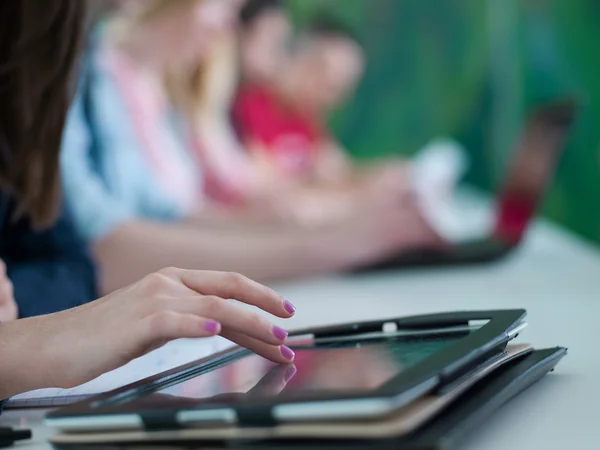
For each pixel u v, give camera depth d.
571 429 0.66
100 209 2.17
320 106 4.50
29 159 1.33
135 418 0.55
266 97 4.20
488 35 5.00
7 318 1.02
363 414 0.50
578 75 4.67
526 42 4.86
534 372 0.78
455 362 0.60
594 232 4.45
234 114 4.07
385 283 2.27
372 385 0.55
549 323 1.30
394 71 4.89
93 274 1.41
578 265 2.46
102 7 3.02
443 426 0.54
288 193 3.55
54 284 1.30
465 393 0.66
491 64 4.98
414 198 2.55
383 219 2.52
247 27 4.12
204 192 3.25
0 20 1.31
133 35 3.05
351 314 1.65
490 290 1.95
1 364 0.73
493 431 0.66
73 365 0.72
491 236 2.58
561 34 4.74
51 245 1.40
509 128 4.89
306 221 2.64
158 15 3.14
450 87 5.02
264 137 4.16
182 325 0.68
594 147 4.50
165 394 0.63
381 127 4.83
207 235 2.35
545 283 2.04
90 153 2.49
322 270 2.43
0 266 1.03
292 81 4.33
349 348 0.78
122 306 0.73
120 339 0.70
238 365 0.76
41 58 1.31
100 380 0.86
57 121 1.34
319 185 3.78
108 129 2.57
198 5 3.41
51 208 1.38
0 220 1.38
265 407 0.52
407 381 0.54
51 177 1.37
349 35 4.73
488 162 4.90
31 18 1.29
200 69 3.41
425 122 5.02
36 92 1.32
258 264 2.35
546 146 2.57
